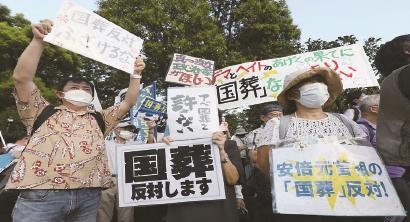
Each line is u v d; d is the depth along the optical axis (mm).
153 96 5484
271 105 4789
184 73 4527
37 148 2559
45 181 2494
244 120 15734
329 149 2385
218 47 13812
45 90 16781
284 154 2420
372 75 4977
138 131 5184
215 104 3219
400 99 2002
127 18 13836
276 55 16438
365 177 2299
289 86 2574
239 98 5320
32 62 2592
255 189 3973
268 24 16188
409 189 2408
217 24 16734
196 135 3125
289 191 2295
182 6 14391
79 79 2922
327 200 2238
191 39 13953
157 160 3094
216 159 3053
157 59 13633
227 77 5488
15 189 2451
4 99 16828
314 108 2588
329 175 2312
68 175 2547
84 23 2932
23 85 2604
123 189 3035
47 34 2648
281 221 2426
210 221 2936
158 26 13938
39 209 2479
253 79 5352
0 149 5461
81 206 2684
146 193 3014
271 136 2529
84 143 2668
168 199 2986
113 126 3068
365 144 2445
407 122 2053
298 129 2492
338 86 2705
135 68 3074
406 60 2221
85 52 2842
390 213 2184
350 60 5105
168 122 3170
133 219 4945
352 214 2182
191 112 3186
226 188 3109
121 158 3119
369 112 3531
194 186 3004
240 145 5531
